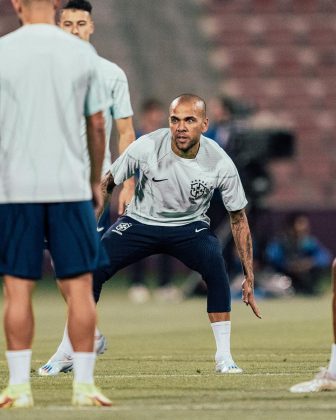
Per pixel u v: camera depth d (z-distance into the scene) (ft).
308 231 190.49
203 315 116.78
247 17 240.94
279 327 99.09
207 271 61.46
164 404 45.85
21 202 44.55
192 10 243.19
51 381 56.70
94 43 225.97
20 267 44.80
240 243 60.44
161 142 61.11
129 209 62.90
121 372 61.11
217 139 132.98
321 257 155.43
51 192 44.52
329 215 191.31
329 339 85.97
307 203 207.82
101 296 152.05
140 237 61.93
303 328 97.71
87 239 45.06
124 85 66.85
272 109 225.15
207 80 227.40
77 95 44.88
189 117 59.11
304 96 227.40
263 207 149.79
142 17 236.22
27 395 45.29
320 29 238.68
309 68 232.12
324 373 50.42
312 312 120.16
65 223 44.83
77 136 44.98
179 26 237.45
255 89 228.22
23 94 44.45
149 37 231.71
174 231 61.62
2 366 65.16
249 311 122.11
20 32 45.19
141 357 71.41
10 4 225.76
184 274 187.83
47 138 44.52
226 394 49.47
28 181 44.45
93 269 45.16
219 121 133.28
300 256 152.76
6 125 44.62
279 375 58.54
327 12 241.14
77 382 45.34
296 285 152.46
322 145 218.18
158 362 67.62
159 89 220.43
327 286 169.89
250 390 51.06
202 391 50.85
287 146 137.80
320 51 234.99
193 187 60.80
